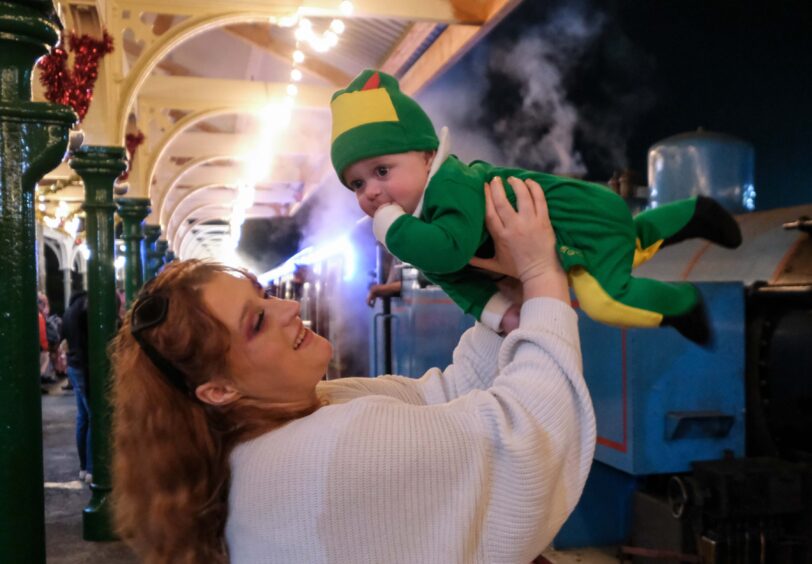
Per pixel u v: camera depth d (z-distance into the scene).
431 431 1.02
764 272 2.73
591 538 2.70
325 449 0.99
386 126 1.22
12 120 1.58
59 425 7.88
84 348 5.12
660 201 4.04
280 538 0.99
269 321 1.12
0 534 1.54
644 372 2.38
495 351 1.42
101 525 4.04
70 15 4.50
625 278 1.24
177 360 1.05
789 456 2.41
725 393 2.44
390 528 0.98
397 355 5.32
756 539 2.18
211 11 5.43
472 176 1.23
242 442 1.10
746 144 3.96
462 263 1.19
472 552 0.99
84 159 3.96
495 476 1.01
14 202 1.58
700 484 2.18
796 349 2.33
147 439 1.06
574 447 1.08
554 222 1.24
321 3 5.62
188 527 1.04
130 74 5.21
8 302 1.56
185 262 1.16
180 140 11.51
